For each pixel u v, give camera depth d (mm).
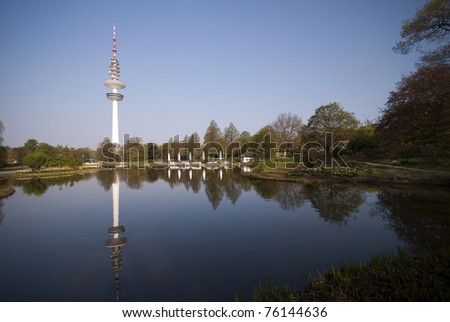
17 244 7684
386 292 3904
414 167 21359
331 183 19578
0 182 25438
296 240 7707
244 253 6781
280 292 4391
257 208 12359
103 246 7484
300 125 51312
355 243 7266
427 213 9867
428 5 12414
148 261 6348
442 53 12977
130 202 14406
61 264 6215
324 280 4695
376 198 13250
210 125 69812
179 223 9938
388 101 24047
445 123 20422
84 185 22672
